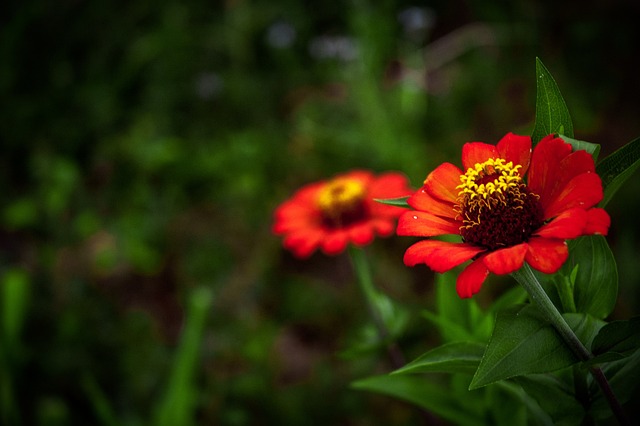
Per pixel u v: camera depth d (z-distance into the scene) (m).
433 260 0.21
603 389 0.22
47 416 0.47
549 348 0.21
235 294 0.65
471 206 0.23
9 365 0.52
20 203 0.72
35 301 0.61
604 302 0.24
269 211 0.73
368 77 0.79
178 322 0.65
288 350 0.61
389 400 0.54
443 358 0.23
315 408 0.54
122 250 0.69
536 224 0.22
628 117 0.79
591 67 0.87
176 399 0.44
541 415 0.28
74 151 0.84
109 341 0.58
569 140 0.22
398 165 0.74
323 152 0.79
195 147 0.82
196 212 0.75
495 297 0.58
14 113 0.85
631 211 0.62
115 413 0.53
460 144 0.80
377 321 0.38
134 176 0.79
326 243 0.40
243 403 0.53
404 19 0.86
